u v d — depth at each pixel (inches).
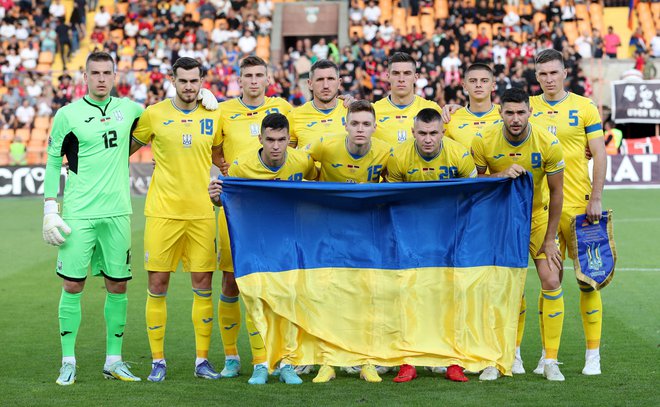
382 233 288.7
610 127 1049.5
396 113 319.6
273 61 1272.1
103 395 266.1
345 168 290.7
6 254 602.2
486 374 280.5
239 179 278.8
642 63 1121.4
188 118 295.6
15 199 979.3
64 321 287.6
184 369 307.3
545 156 282.4
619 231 665.0
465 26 1236.5
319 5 1331.2
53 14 1306.6
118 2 1339.8
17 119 1131.3
